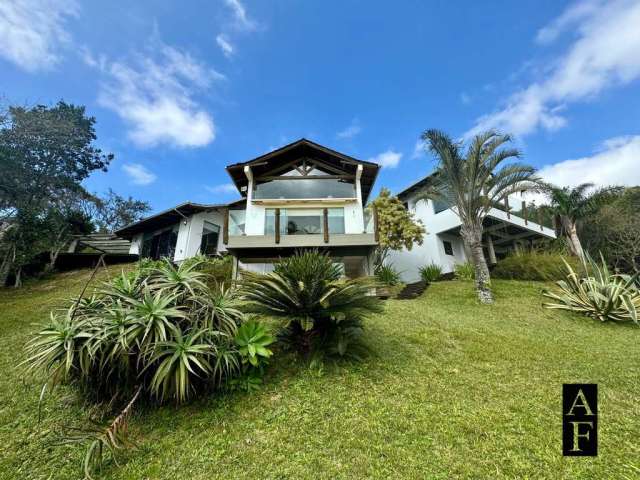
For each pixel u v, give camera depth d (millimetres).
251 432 2951
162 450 2754
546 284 10883
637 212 17953
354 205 11086
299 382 3779
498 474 2334
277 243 9641
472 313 8117
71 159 18672
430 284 12867
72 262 16562
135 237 17203
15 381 4316
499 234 16719
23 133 15406
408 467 2436
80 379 3305
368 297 4344
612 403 3328
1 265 12750
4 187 14391
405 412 3174
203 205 14148
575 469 2363
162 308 3301
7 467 2701
